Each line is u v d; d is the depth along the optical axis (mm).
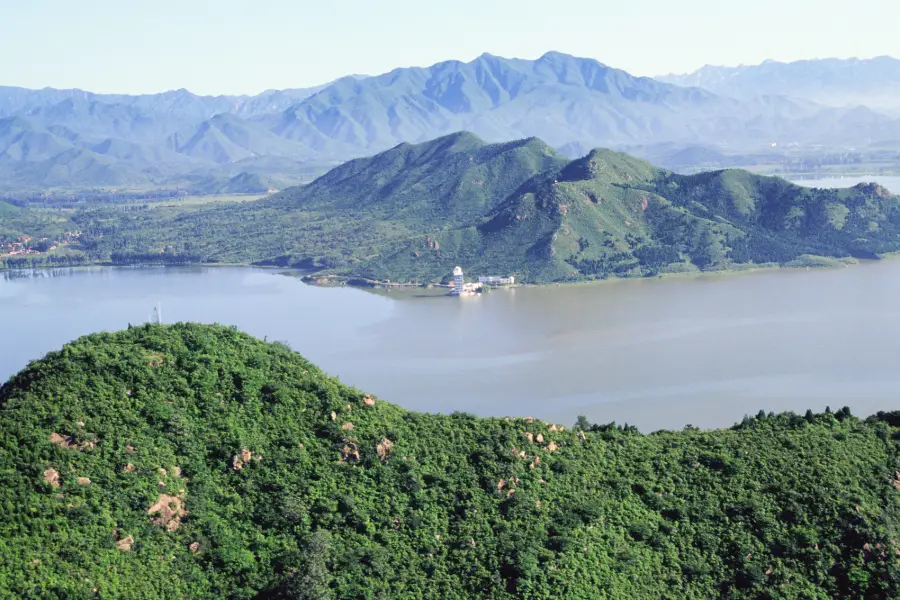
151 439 134375
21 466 122375
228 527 128250
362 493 136500
